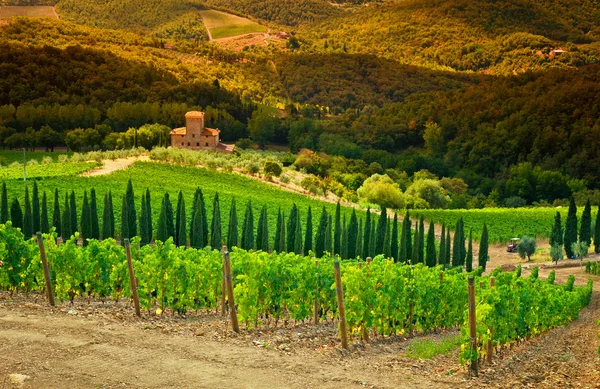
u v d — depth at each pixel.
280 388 17.23
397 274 28.92
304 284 28.64
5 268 26.47
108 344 19.41
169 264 26.95
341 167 179.50
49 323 21.05
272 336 23.27
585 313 54.41
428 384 19.41
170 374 17.45
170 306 27.81
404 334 30.81
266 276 26.59
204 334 22.05
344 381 18.41
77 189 103.38
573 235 96.56
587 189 179.75
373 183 146.88
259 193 119.62
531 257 98.88
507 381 21.05
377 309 27.38
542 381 21.58
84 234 77.88
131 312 24.95
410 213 128.12
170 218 78.88
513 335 28.88
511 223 122.94
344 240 79.69
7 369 16.70
